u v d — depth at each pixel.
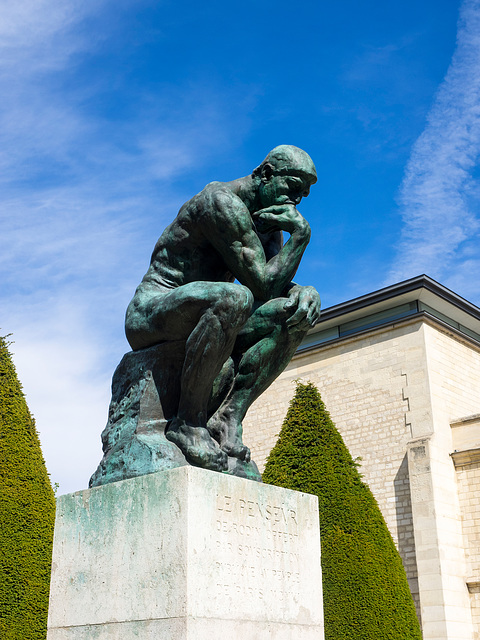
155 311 4.55
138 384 4.69
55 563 4.43
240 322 4.30
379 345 24.06
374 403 23.56
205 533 3.90
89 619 4.11
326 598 13.78
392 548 14.29
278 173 4.86
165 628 3.74
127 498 4.16
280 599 4.19
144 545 3.99
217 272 5.02
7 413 14.67
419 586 20.14
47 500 14.28
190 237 4.84
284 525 4.38
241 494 4.17
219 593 3.87
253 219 4.98
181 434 4.43
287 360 4.89
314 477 14.92
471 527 20.98
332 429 15.47
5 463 14.14
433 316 23.19
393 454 22.52
